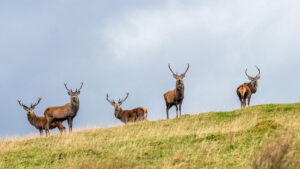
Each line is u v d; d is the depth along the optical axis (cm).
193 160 4725
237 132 5866
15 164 5256
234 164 4484
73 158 5250
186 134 6309
